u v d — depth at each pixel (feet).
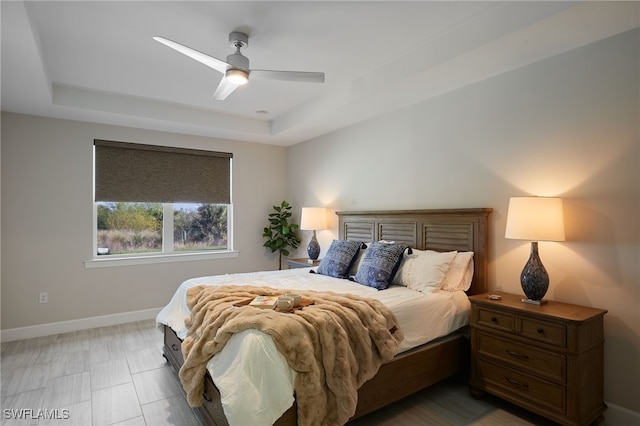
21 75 9.04
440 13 7.42
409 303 8.02
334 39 8.49
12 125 12.09
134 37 8.32
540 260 7.93
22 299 12.21
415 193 11.61
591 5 6.29
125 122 13.48
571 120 8.00
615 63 7.36
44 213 12.59
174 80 10.98
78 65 9.85
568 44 7.73
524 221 7.66
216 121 14.48
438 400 8.25
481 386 8.14
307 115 13.41
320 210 14.90
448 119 10.62
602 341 7.27
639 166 7.03
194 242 16.08
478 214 9.54
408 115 11.86
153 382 8.99
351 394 6.02
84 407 7.84
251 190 17.43
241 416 5.23
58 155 12.84
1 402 8.01
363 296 8.45
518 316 7.48
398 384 7.46
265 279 10.50
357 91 11.03
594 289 7.59
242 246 17.15
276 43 8.66
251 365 5.52
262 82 11.34
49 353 10.81
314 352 6.01
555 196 8.25
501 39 7.43
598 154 7.58
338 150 14.90
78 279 13.17
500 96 9.34
